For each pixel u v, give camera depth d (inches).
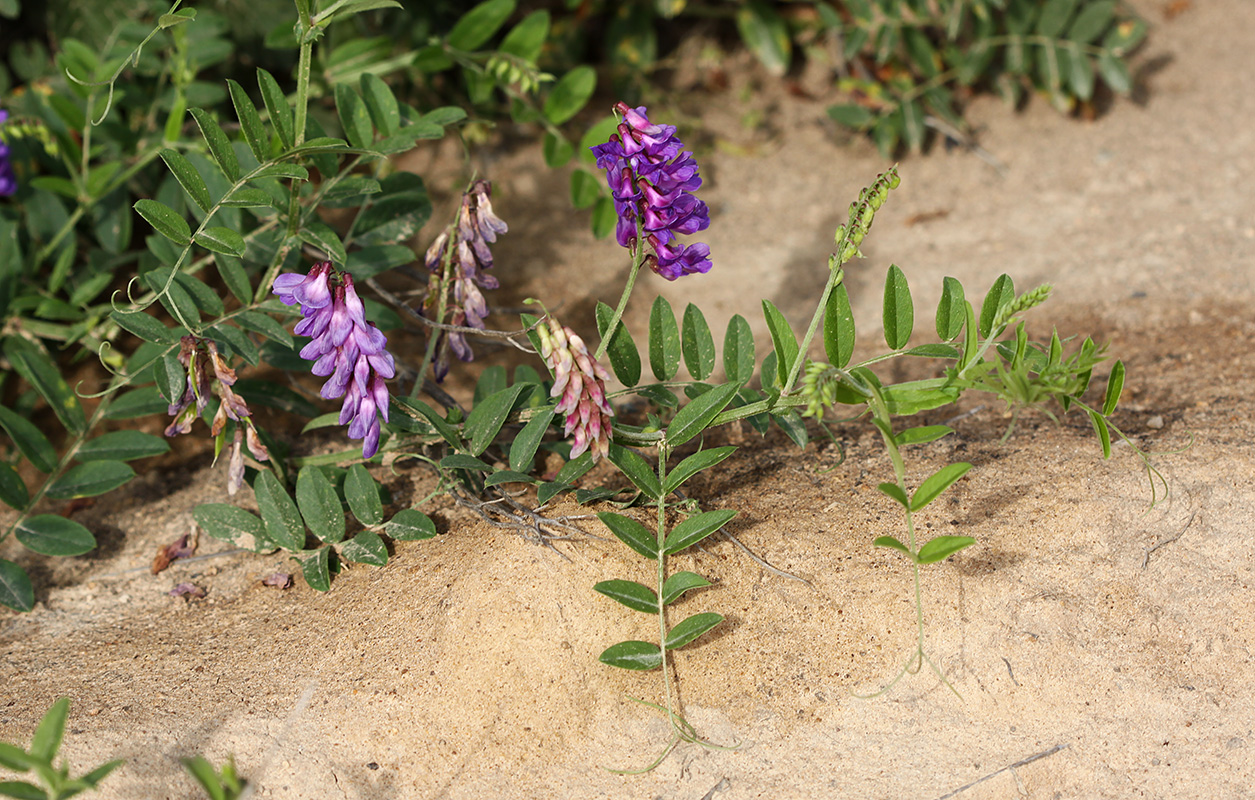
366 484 35.5
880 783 33.8
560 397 34.9
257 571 36.3
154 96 41.5
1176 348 39.2
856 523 35.3
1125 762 33.9
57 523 36.3
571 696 34.1
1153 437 36.5
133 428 39.3
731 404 35.7
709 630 34.4
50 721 31.9
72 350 40.4
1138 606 34.6
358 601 35.2
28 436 36.4
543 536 34.7
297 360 37.4
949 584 34.6
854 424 37.4
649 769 33.5
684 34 49.4
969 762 33.9
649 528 34.9
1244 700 34.1
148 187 41.4
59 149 40.0
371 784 33.9
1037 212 43.1
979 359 34.1
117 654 35.4
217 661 35.0
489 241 35.9
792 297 41.6
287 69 42.5
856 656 34.4
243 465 35.4
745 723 34.1
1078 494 35.4
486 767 34.0
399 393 37.7
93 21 41.9
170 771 34.0
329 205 36.6
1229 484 35.5
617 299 41.7
